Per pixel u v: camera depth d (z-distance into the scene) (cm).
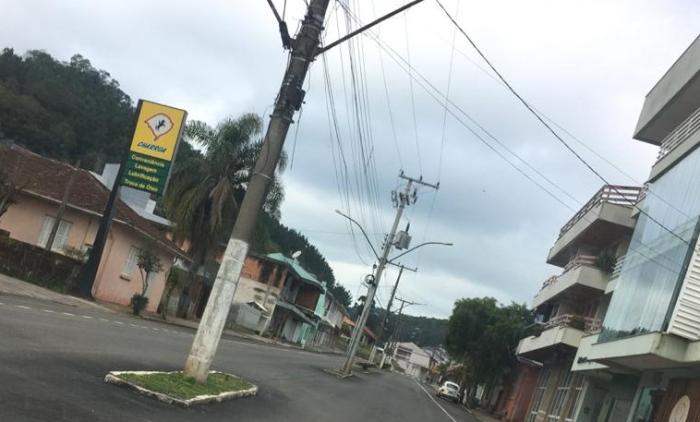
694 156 1800
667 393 1802
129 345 1554
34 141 5062
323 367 3475
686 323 1580
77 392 850
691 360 1530
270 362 2516
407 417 2047
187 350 1925
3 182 2600
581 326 2934
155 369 1263
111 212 2608
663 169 2058
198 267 3794
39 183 2973
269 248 4094
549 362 3706
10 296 1794
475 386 5019
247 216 1197
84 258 2805
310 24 1213
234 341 3294
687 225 1675
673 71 2331
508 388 4816
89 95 5847
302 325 7469
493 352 4747
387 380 4891
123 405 854
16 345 1055
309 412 1391
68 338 1325
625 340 1856
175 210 3666
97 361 1144
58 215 2623
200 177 3716
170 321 3250
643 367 1934
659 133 2586
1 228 2934
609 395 2488
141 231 3062
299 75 1211
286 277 6338
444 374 10312
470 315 5025
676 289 1612
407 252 3841
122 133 6000
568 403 2992
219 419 971
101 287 2995
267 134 1215
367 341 13038
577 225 3331
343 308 10431
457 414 3269
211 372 1392
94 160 5362
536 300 4266
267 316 5834
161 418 850
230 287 1181
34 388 801
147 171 2570
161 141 2578
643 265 1978
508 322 4781
